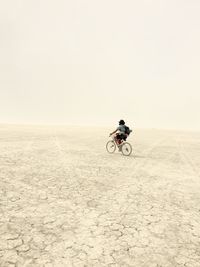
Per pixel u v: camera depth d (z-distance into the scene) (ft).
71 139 83.35
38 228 17.93
